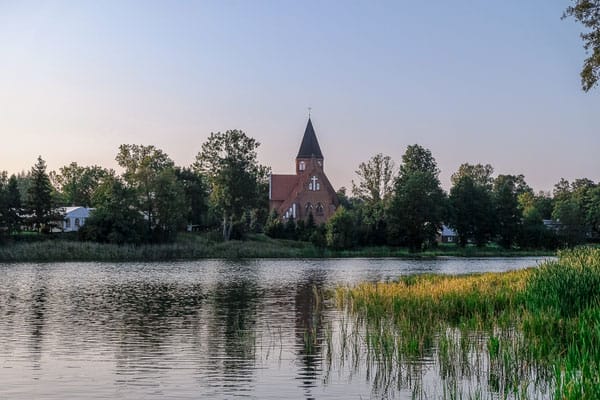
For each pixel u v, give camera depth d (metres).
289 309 39.44
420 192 129.75
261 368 23.05
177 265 89.00
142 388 20.50
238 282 60.94
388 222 131.00
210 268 83.00
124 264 89.69
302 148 175.62
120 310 39.47
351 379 21.41
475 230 142.38
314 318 35.06
